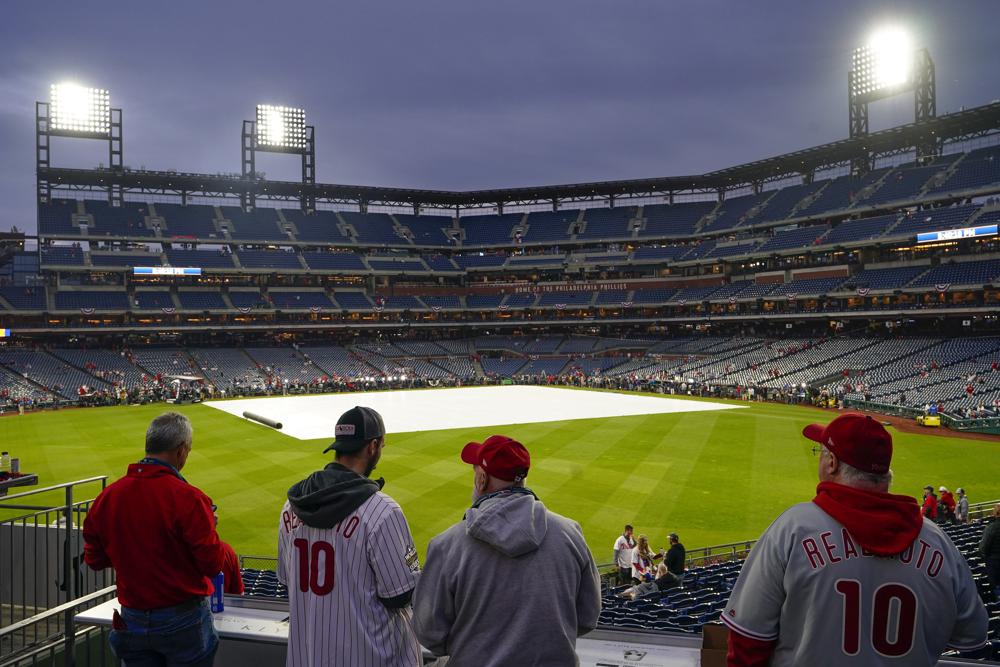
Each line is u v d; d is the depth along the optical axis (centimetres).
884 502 306
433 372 8594
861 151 7950
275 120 9469
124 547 438
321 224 9731
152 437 461
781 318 7469
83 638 644
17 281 10050
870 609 295
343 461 402
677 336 9012
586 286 9606
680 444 3878
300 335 9131
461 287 10100
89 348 7756
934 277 6381
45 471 3198
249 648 512
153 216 8781
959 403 4875
